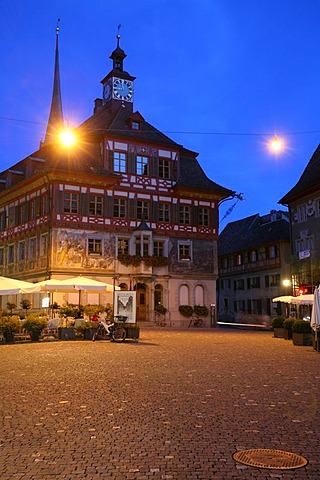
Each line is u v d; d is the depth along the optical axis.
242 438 6.77
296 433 7.02
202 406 8.80
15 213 44.47
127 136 42.41
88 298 38.59
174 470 5.54
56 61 71.88
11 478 5.30
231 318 64.94
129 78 48.69
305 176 46.78
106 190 40.75
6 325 22.95
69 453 6.15
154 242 42.56
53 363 14.73
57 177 38.53
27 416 8.07
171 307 42.34
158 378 11.86
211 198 45.75
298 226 46.16
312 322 19.48
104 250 40.00
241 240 65.12
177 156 44.88
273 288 56.19
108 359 15.74
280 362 15.16
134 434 6.98
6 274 45.47
